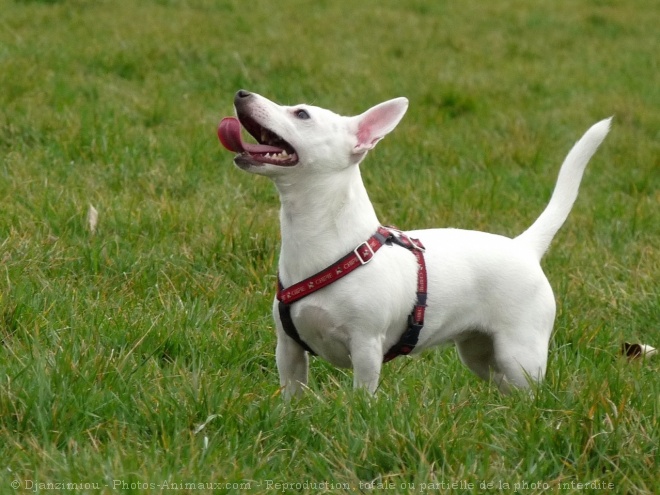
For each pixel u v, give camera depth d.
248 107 7.08
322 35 22.59
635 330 9.52
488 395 7.45
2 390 6.50
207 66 18.16
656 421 6.62
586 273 10.58
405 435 6.36
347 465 6.23
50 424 6.38
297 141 7.09
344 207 7.18
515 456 6.40
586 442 6.48
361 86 18.05
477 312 7.79
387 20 25.33
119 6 22.97
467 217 11.90
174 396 6.77
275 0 26.69
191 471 5.89
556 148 15.96
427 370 7.89
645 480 6.21
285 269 7.27
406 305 7.36
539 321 7.85
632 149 16.05
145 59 17.95
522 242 8.15
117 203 10.81
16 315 7.96
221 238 10.08
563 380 7.59
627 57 23.56
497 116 17.14
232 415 6.63
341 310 7.05
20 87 14.88
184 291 9.14
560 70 21.62
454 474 6.11
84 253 9.46
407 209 11.91
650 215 12.62
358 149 7.24
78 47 18.14
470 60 21.64
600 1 30.94
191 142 13.52
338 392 7.01
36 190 10.98
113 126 13.58
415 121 16.42
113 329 7.89
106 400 6.69
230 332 8.26
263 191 12.17
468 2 29.44
